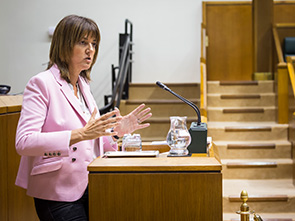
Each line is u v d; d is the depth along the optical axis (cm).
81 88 206
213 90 602
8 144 256
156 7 646
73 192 183
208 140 253
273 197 409
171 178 169
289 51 658
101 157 192
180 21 646
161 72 652
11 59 647
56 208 180
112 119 174
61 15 645
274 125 528
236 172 473
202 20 643
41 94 178
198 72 648
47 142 168
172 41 648
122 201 170
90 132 172
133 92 595
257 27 673
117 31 645
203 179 168
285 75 544
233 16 703
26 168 189
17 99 277
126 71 543
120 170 170
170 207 169
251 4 699
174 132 207
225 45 710
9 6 645
